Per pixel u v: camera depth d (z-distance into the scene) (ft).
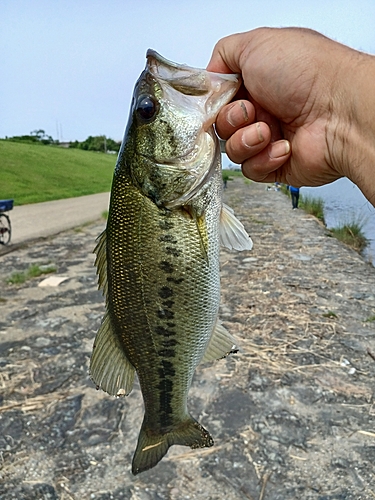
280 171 0.95
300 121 0.83
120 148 0.88
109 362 0.90
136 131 0.83
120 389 0.90
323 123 0.81
